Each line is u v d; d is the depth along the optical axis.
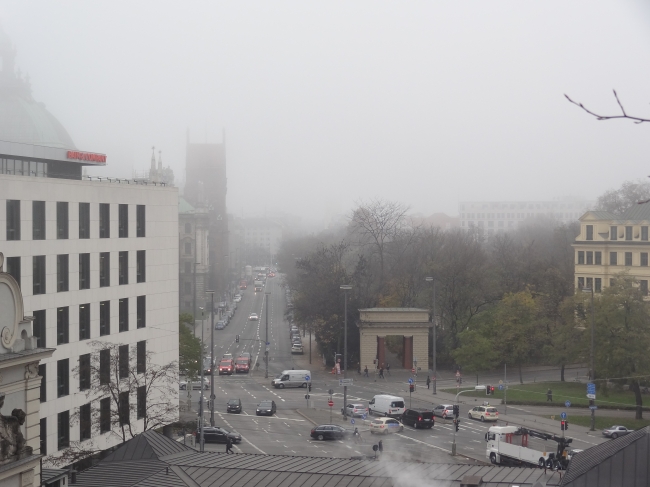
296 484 36.34
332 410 94.12
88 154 71.69
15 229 57.38
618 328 91.19
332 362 131.25
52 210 60.69
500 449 65.56
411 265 151.00
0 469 25.72
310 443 74.31
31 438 28.56
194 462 39.22
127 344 69.12
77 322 62.91
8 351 27.75
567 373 119.06
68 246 62.28
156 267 73.44
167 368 67.12
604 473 37.94
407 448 72.62
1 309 27.52
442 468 40.31
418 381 115.50
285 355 144.50
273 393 107.00
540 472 40.62
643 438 38.09
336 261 144.25
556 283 136.12
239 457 40.84
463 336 114.44
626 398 95.44
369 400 99.94
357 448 71.62
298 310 137.62
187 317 95.88
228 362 125.44
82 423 62.75
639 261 129.00
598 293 114.12
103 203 66.81
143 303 71.62
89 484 36.84
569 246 171.25
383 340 124.44
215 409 93.88
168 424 72.12
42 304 59.34
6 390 27.41
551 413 90.44
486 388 90.12
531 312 114.00
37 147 66.81
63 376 61.25
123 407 65.75
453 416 88.69
